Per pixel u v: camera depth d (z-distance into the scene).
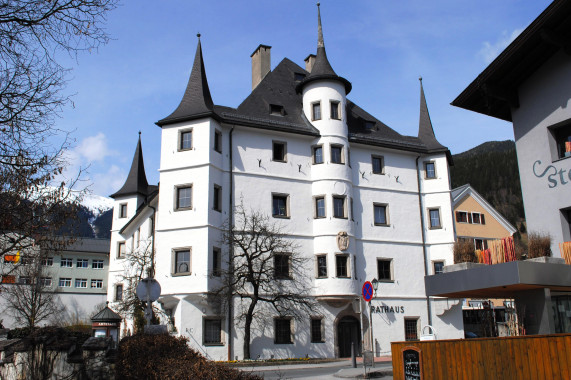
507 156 137.25
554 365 9.35
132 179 54.97
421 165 41.72
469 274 14.63
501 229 55.06
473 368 11.24
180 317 30.39
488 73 17.38
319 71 38.09
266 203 34.75
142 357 11.66
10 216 12.41
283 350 32.62
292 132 36.22
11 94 12.02
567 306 14.88
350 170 37.44
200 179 32.16
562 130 16.78
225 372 10.06
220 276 31.47
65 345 14.31
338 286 34.41
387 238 38.50
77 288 71.12
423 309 38.34
